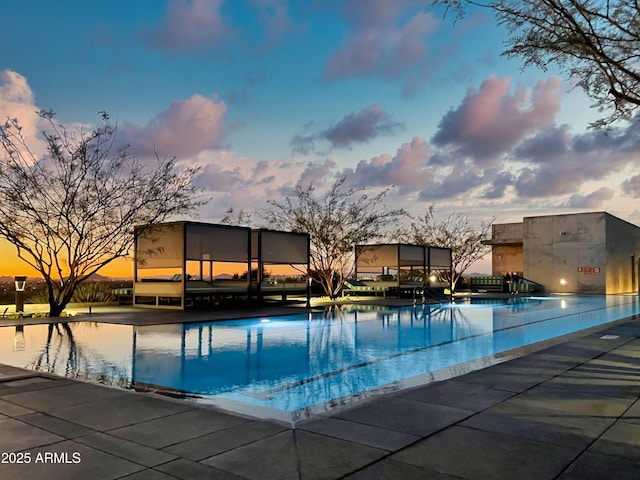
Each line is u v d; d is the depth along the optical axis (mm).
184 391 5453
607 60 4434
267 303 17891
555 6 4328
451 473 2729
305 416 3986
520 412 3941
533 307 18312
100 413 3896
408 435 3381
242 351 8375
